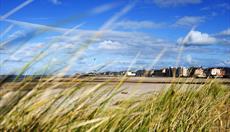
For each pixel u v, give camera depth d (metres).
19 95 1.61
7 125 1.55
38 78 1.76
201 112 4.20
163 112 3.51
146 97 3.69
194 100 4.29
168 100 3.73
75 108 2.05
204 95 4.65
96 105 2.37
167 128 3.42
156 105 3.58
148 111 3.19
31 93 1.68
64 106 1.96
